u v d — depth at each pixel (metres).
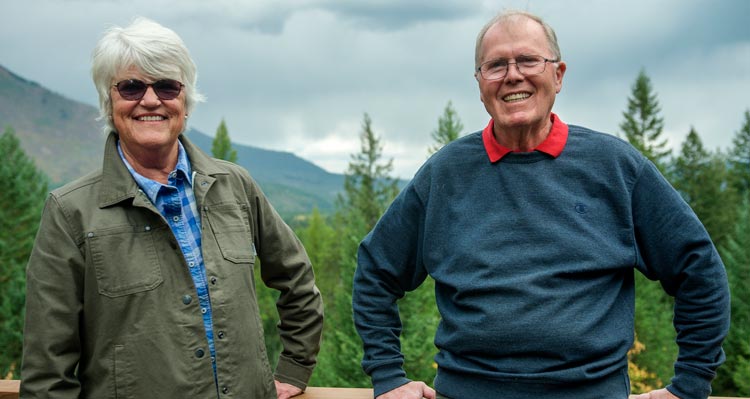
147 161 2.13
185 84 2.16
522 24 2.23
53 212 1.98
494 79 2.22
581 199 2.13
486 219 2.17
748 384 20.06
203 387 2.02
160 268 2.02
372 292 2.40
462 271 2.16
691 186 42.19
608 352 2.05
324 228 47.41
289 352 2.47
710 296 2.07
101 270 1.97
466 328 2.10
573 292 2.04
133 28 2.11
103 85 2.11
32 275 1.96
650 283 21.83
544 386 2.02
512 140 2.21
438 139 24.89
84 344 2.04
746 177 47.56
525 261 2.08
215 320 2.06
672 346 20.64
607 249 2.08
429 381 12.12
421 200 2.34
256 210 2.34
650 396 2.17
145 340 1.98
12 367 17.70
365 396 2.48
